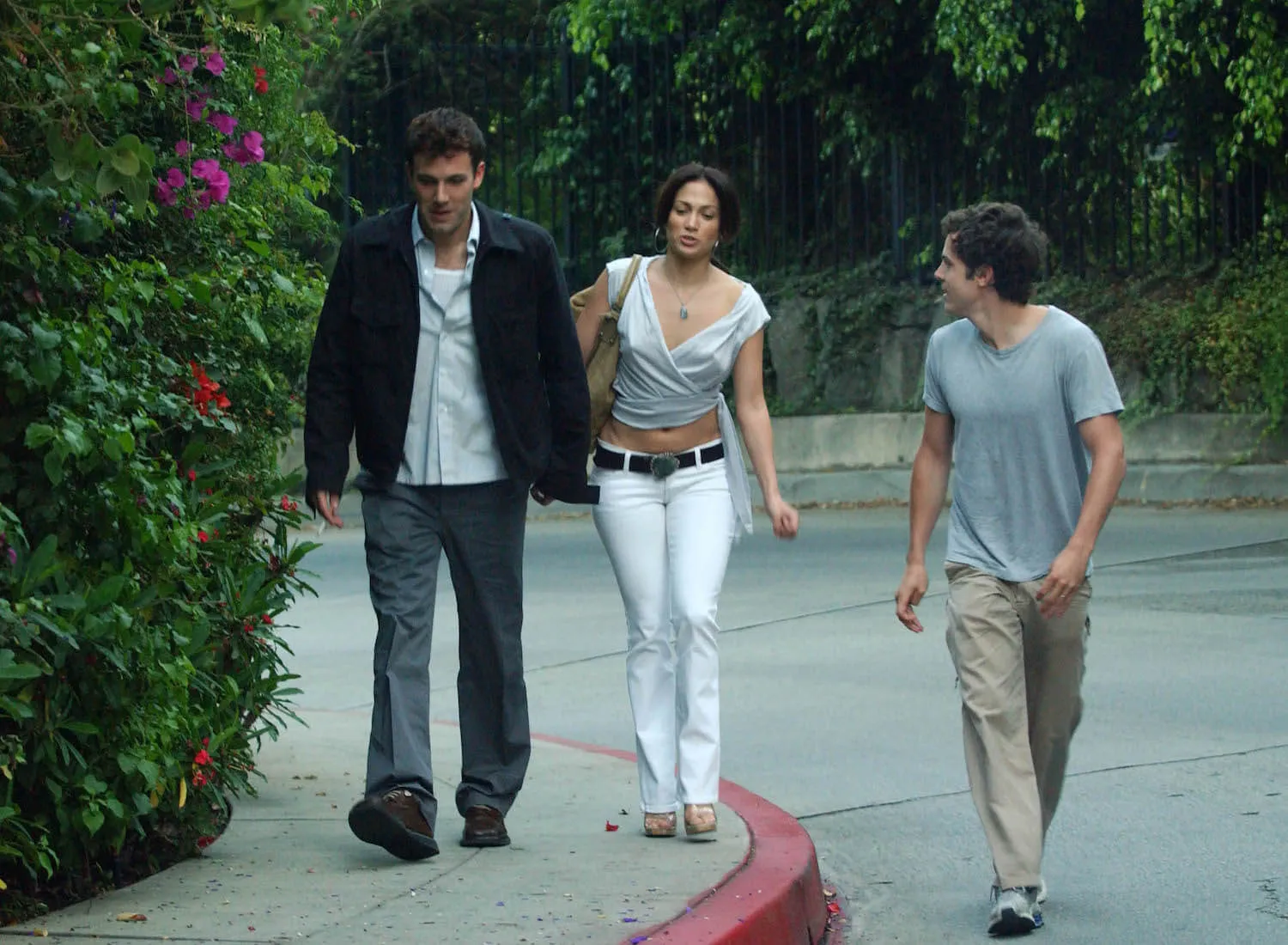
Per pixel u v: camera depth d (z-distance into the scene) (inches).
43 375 224.1
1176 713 414.9
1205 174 970.7
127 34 220.7
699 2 1066.1
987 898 286.2
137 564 250.4
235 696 272.7
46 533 240.2
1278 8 919.0
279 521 306.8
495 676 287.0
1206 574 636.7
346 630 592.1
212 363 295.6
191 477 274.2
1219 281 935.7
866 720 422.0
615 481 298.0
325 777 342.0
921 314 1028.5
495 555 285.0
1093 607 571.2
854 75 1059.3
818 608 593.6
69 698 237.0
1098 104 982.4
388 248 278.2
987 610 265.4
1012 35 932.6
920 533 278.8
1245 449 901.2
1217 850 305.0
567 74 1103.0
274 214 367.6
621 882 258.4
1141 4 968.3
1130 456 928.3
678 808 315.0
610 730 420.5
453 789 331.3
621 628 567.8
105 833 252.1
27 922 236.8
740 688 463.2
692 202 292.2
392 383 279.4
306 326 359.9
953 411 271.0
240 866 268.8
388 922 236.2
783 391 1068.5
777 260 1103.0
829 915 279.4
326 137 384.2
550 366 288.5
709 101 1103.0
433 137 271.6
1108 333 943.0
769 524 876.6
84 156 211.0
